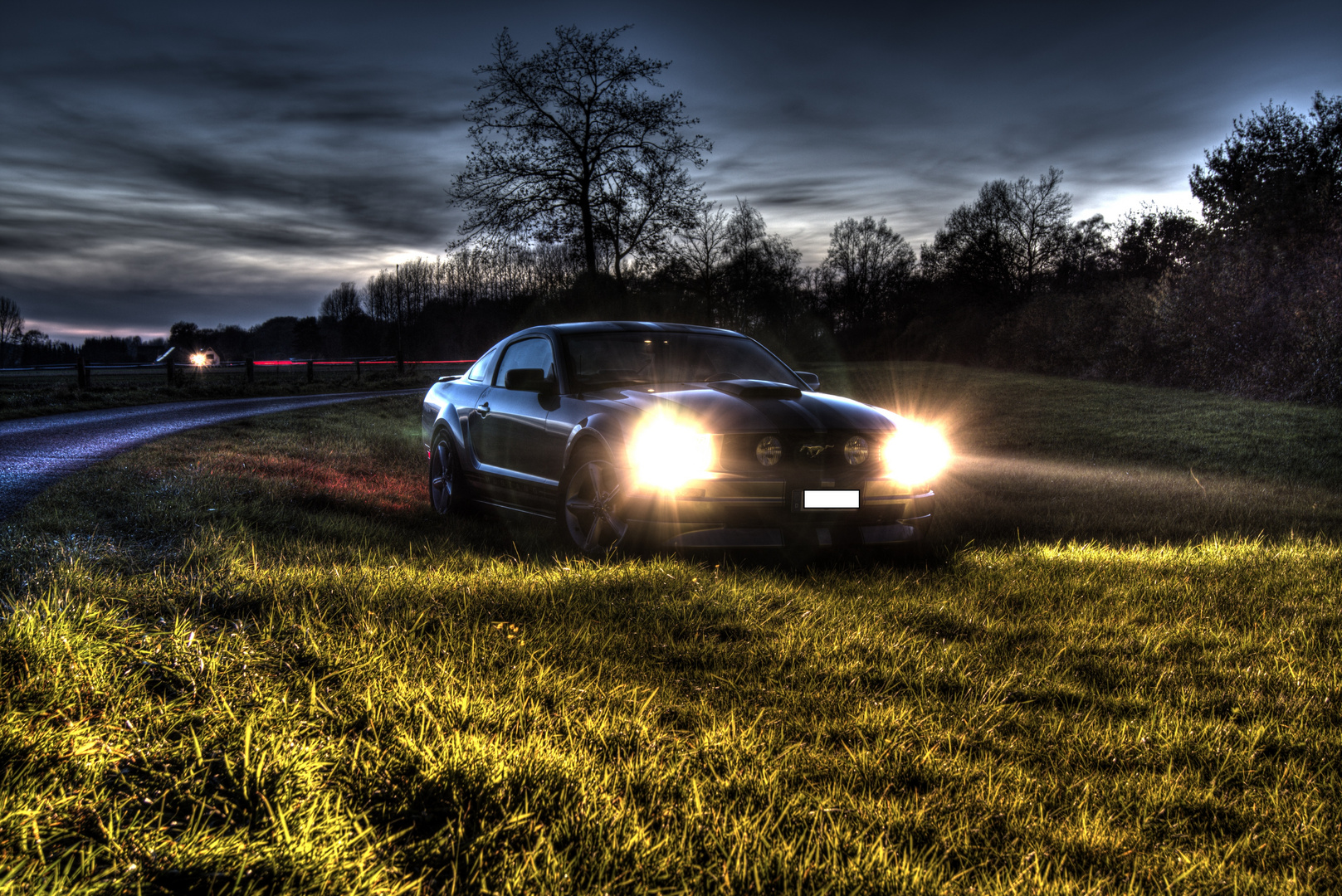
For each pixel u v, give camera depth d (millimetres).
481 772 2123
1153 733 2654
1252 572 4922
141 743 2182
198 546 4559
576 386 5770
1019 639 3691
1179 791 2287
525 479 5992
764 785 2195
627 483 4840
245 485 7004
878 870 1818
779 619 3732
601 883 1743
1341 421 14617
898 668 3172
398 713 2496
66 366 25594
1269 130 25516
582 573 4191
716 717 2652
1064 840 2023
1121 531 6953
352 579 3820
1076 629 3801
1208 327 22266
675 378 5910
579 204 31297
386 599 3590
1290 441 12914
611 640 3303
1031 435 15094
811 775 2322
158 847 1730
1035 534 6699
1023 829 2070
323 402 21078
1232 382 20938
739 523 4793
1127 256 42531
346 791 2068
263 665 2787
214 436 11086
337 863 1739
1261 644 3641
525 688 2768
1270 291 20484
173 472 7473
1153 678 3229
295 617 3277
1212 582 4680
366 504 7078
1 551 4121
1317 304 18344
